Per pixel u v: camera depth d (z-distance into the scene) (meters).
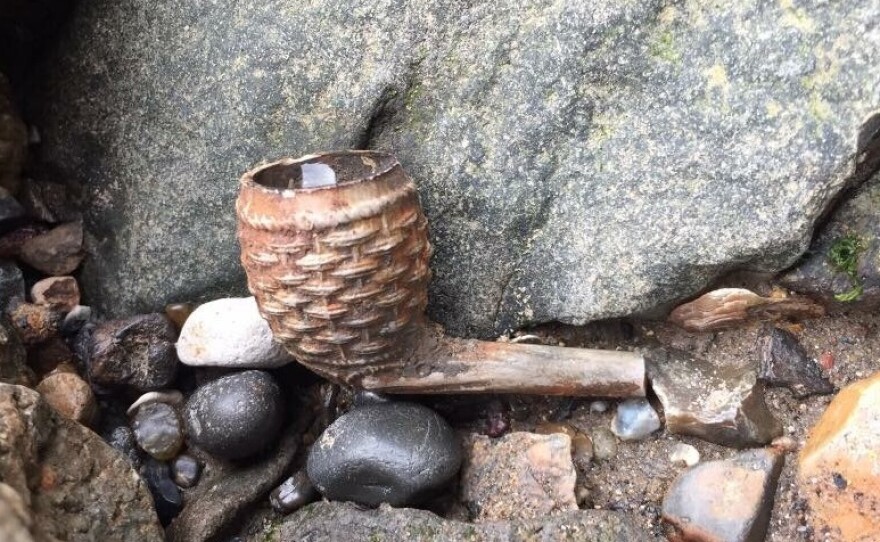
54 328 0.12
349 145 0.11
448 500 0.10
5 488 0.08
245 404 0.11
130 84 0.12
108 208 0.13
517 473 0.10
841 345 0.11
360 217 0.09
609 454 0.11
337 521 0.10
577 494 0.10
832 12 0.09
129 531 0.09
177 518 0.11
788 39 0.09
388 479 0.10
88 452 0.09
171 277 0.12
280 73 0.11
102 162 0.13
